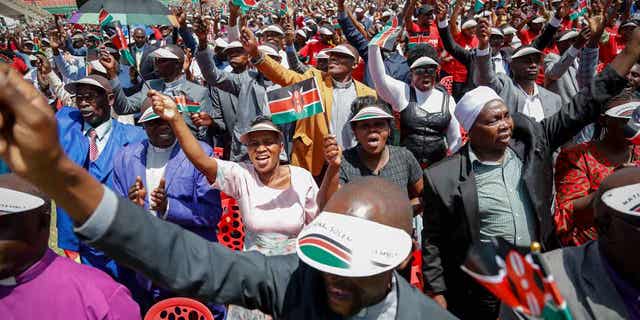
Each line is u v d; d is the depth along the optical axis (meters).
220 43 8.38
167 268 1.31
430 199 2.98
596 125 4.13
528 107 4.76
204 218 3.43
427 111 4.44
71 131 3.88
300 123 4.80
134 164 3.59
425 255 3.04
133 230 1.20
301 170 3.37
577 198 2.97
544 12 10.34
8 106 0.84
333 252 1.29
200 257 1.41
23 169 0.90
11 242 1.73
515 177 2.90
